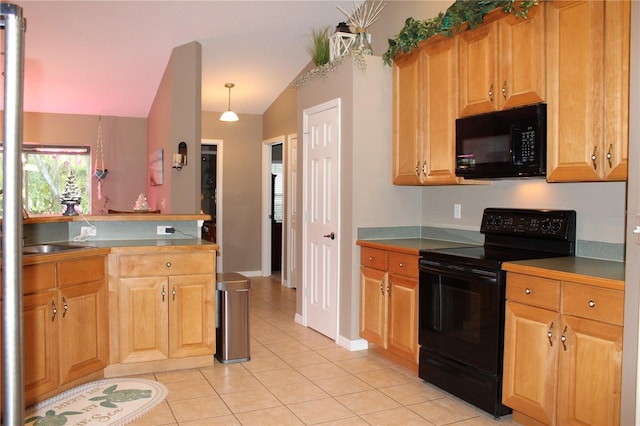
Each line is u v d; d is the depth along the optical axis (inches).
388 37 184.7
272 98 282.7
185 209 213.9
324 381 135.0
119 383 131.7
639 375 83.3
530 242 130.5
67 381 121.8
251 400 122.1
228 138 295.3
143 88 250.1
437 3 161.5
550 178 110.7
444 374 126.4
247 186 300.0
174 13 189.2
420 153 151.9
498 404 111.7
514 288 107.3
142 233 158.9
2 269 35.8
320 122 178.9
